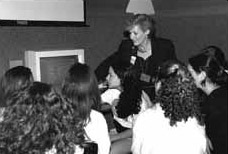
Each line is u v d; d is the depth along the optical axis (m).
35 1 4.00
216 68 2.16
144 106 2.71
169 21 4.95
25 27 3.94
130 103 2.72
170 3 4.89
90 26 4.81
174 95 1.82
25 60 3.91
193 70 2.19
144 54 3.22
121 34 5.17
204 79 2.18
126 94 2.76
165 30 5.00
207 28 4.59
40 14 4.07
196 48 4.72
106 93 3.09
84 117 1.96
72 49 4.24
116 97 3.04
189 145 1.81
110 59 3.57
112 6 5.02
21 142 1.23
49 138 1.26
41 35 4.12
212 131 2.06
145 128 1.87
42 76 3.81
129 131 2.73
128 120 2.77
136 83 2.78
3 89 2.03
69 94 1.97
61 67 4.00
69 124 1.34
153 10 4.84
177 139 1.81
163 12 4.99
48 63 3.88
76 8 4.51
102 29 4.96
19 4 3.85
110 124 3.01
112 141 2.68
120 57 3.34
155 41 3.23
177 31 4.89
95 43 4.89
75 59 4.19
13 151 1.23
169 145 1.81
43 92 1.31
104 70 3.54
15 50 3.86
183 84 1.84
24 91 1.32
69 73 2.03
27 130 1.23
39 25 4.07
